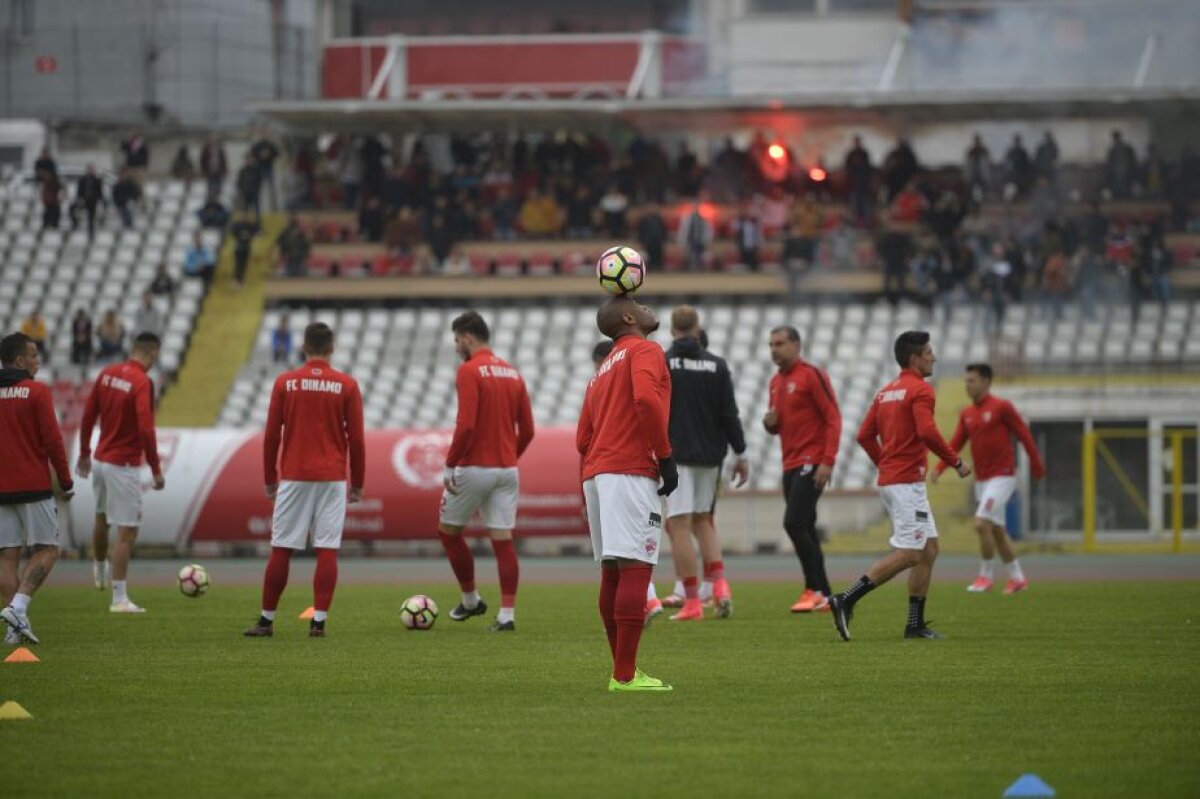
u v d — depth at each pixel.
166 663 31.42
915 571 35.81
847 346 95.19
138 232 108.69
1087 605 45.34
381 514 79.25
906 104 102.19
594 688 27.77
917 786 19.75
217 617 42.06
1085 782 20.00
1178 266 101.06
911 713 25.11
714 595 41.28
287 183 113.12
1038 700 26.36
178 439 80.94
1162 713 25.09
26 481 34.88
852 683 28.33
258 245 109.19
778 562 72.50
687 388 40.59
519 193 108.62
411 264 104.06
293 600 48.12
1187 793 19.41
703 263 101.69
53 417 35.12
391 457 80.12
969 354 94.56
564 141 108.88
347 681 28.72
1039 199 102.44
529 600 48.16
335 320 101.31
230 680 28.91
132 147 111.81
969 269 98.44
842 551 82.44
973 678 28.95
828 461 41.88
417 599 38.28
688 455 40.44
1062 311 96.94
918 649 33.62
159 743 22.61
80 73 127.06
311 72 128.88
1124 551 83.88
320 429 36.56
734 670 30.06
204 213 108.50
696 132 111.25
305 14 132.75
